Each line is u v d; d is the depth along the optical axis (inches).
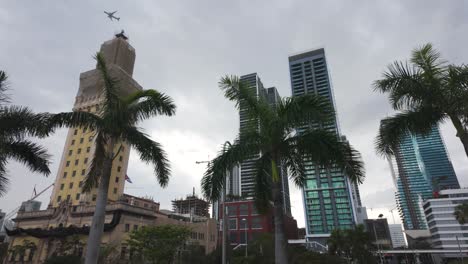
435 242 4827.8
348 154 517.7
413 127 531.2
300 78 5433.1
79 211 2308.1
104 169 579.8
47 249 2165.4
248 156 554.3
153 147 650.8
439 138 7327.8
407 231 6412.4
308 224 4461.1
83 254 2014.0
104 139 616.1
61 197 2706.7
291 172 608.7
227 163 551.8
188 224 2802.7
